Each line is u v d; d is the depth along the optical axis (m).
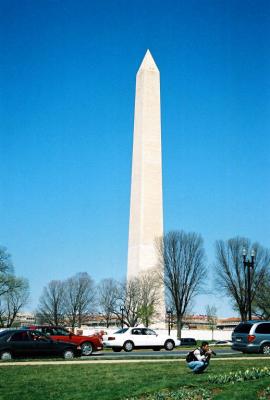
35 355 25.98
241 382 14.84
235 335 29.95
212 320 105.50
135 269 70.00
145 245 68.88
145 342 37.03
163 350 38.88
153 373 18.70
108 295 105.81
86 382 16.91
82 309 107.56
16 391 15.54
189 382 15.16
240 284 64.94
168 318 68.94
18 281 84.94
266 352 28.69
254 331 28.91
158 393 13.91
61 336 30.41
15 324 126.25
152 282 68.69
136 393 14.31
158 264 68.38
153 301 71.31
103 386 15.91
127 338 36.59
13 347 25.62
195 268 68.38
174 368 20.28
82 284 108.12
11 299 103.38
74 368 20.83
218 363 22.11
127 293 74.44
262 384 14.34
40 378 18.00
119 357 27.05
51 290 109.19
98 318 117.62
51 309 108.88
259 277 65.62
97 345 30.97
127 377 17.75
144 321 72.00
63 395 14.70
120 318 90.81
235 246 66.88
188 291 67.56
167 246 68.19
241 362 22.67
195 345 51.69
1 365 22.25
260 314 73.81
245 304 63.94
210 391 13.98
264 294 68.12
